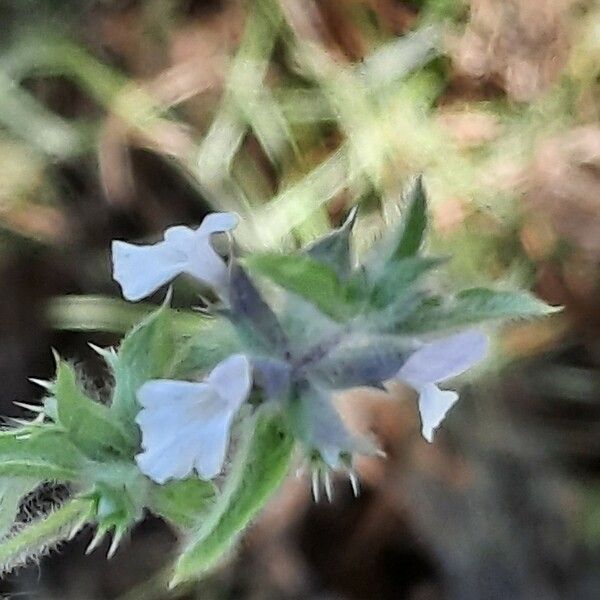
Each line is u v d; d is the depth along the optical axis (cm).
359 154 18
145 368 11
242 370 10
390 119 18
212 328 11
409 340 10
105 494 11
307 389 10
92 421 11
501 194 18
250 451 10
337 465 10
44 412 11
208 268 11
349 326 10
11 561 12
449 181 18
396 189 18
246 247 17
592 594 18
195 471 11
